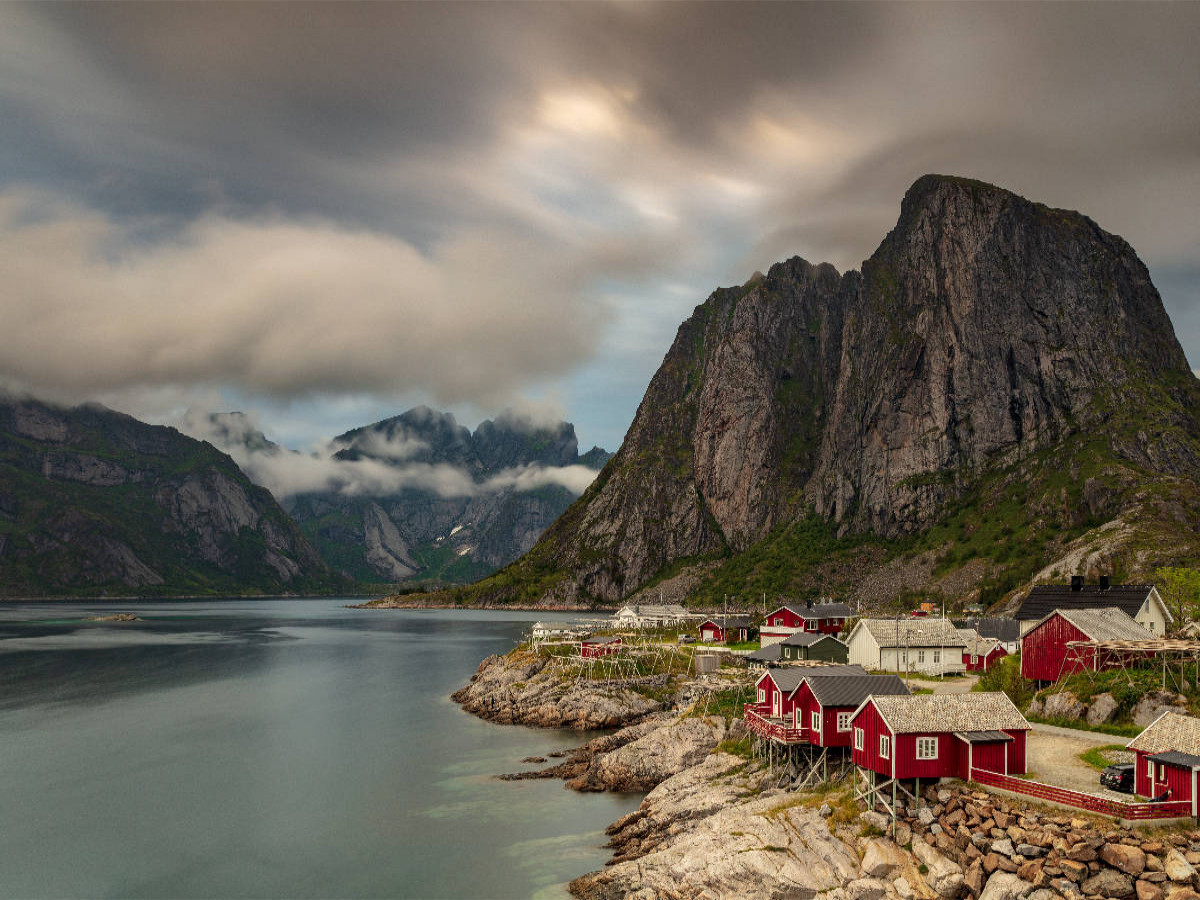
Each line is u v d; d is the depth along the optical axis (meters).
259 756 95.50
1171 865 40.38
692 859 54.22
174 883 60.12
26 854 65.81
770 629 139.25
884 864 48.22
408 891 58.12
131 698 137.25
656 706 109.75
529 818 72.31
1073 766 54.22
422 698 136.12
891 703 53.81
